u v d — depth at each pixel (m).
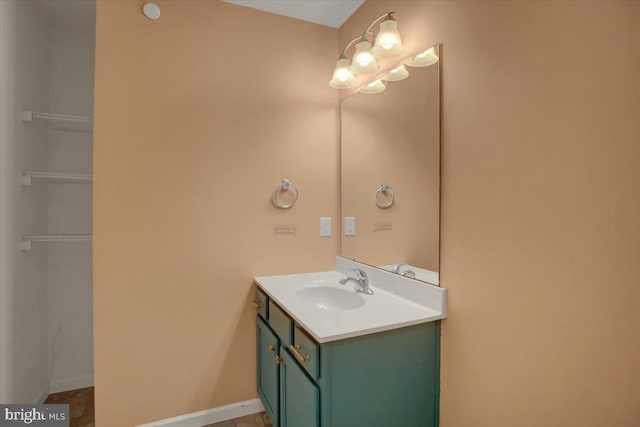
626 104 0.80
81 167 2.28
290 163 2.03
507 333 1.10
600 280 0.86
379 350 1.25
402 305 1.48
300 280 1.93
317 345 1.20
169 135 1.76
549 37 0.97
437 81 1.37
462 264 1.28
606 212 0.84
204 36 1.83
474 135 1.21
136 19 1.70
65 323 2.26
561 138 0.94
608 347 0.84
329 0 1.88
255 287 1.95
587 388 0.88
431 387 1.37
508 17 1.08
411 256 1.53
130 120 1.68
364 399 1.23
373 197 1.80
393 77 1.65
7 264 1.70
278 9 1.96
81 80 2.28
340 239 2.15
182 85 1.78
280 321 1.56
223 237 1.88
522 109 1.04
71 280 2.27
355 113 1.98
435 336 1.37
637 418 0.79
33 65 1.96
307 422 1.26
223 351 1.89
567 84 0.92
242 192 1.92
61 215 2.23
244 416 1.93
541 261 0.99
